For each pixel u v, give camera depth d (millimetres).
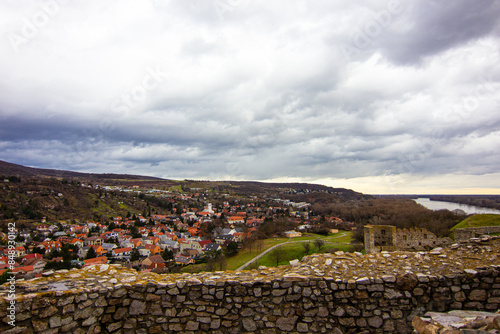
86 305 5402
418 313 5820
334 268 6363
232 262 59625
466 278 5953
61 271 6301
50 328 4984
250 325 5832
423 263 6438
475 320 4926
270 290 5941
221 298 5918
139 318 5766
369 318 5801
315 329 5781
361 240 62906
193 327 5824
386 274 6074
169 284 5910
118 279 6082
